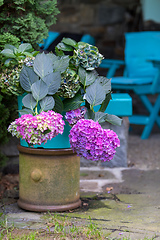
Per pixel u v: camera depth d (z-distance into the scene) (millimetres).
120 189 2928
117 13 7875
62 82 2283
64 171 2420
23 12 2891
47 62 2314
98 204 2600
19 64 2336
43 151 2357
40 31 2928
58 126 2133
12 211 2471
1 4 2631
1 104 2906
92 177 3221
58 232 2082
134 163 3646
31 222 2260
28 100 2279
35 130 2074
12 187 2969
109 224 2223
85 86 2383
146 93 4391
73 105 2326
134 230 2131
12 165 3293
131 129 5137
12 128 2184
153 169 3473
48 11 2969
